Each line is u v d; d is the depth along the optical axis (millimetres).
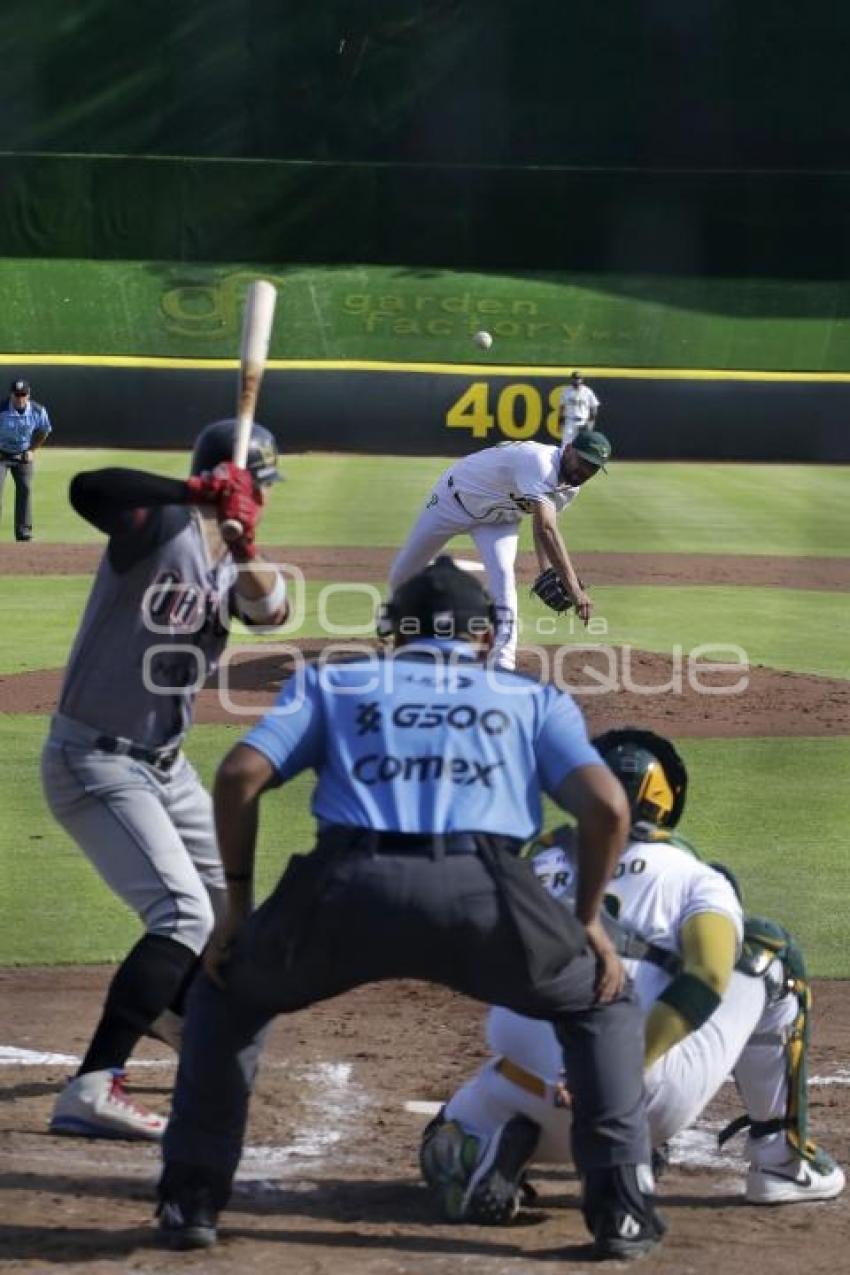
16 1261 12523
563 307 129500
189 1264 12539
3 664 40656
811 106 139500
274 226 135500
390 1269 12523
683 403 112125
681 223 136625
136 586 15078
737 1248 13109
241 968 12539
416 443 112000
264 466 15344
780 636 46406
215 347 124938
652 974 13430
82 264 132000
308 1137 15922
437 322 127250
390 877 12055
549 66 140000
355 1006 20250
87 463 98688
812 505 84438
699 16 139375
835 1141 15867
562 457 34812
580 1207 14320
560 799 12547
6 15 137500
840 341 128125
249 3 139375
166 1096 17000
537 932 12172
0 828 27312
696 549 66000
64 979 20672
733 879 14414
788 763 32188
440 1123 14055
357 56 139500
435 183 136625
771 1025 14203
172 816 15938
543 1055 13484
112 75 138625
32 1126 15984
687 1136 16312
